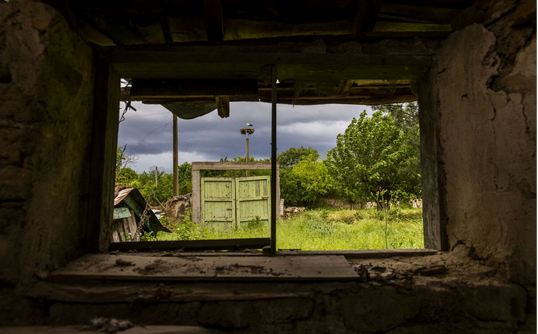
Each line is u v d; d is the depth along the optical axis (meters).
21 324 1.69
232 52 2.39
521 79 1.84
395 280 1.95
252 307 1.81
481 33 2.07
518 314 1.83
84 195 2.31
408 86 3.58
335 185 14.73
